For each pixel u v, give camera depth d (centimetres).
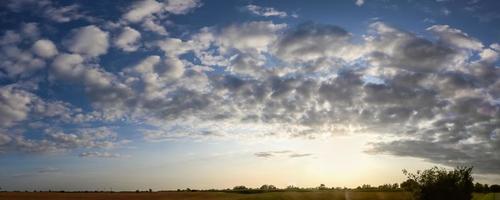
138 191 15438
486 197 5831
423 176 3897
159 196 11419
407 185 3978
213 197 10612
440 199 3809
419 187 3894
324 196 9275
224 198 9994
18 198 11056
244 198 9381
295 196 9469
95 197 11444
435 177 3875
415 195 3928
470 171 3847
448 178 3828
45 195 12256
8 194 12512
